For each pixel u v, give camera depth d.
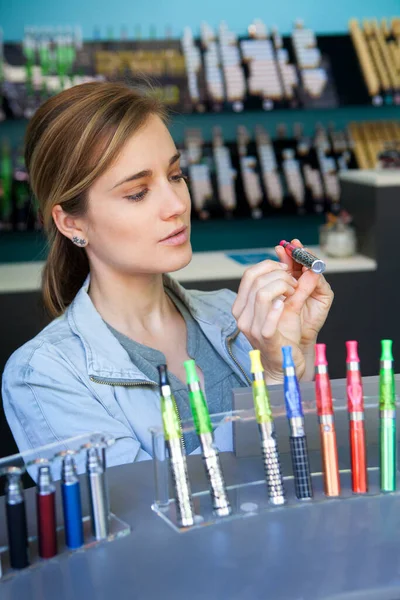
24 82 4.18
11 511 1.00
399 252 3.58
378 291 3.60
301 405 1.14
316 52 4.42
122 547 1.05
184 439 1.49
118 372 1.51
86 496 1.15
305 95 4.35
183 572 0.98
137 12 4.63
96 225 1.51
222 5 4.68
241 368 1.67
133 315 1.62
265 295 1.41
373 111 4.71
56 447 1.07
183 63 4.33
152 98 1.52
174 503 1.13
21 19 4.53
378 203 3.54
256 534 1.06
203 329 1.69
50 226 1.65
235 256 3.88
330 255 3.71
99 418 1.48
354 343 1.16
